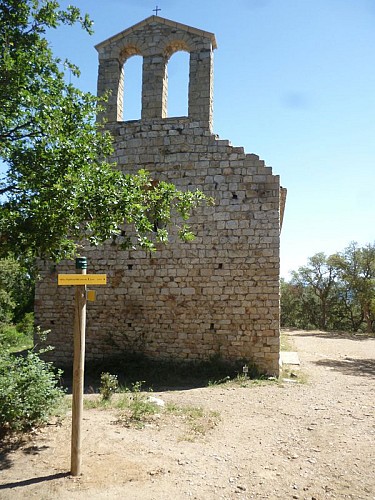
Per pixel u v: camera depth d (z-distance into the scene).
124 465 5.62
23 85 7.07
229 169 12.18
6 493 4.88
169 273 12.28
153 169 12.66
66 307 12.98
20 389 6.62
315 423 7.54
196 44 12.82
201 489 5.05
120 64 13.64
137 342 12.30
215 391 9.90
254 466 5.72
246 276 11.79
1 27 7.36
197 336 11.91
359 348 20.83
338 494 4.96
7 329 24.16
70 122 7.23
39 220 6.60
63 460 5.75
